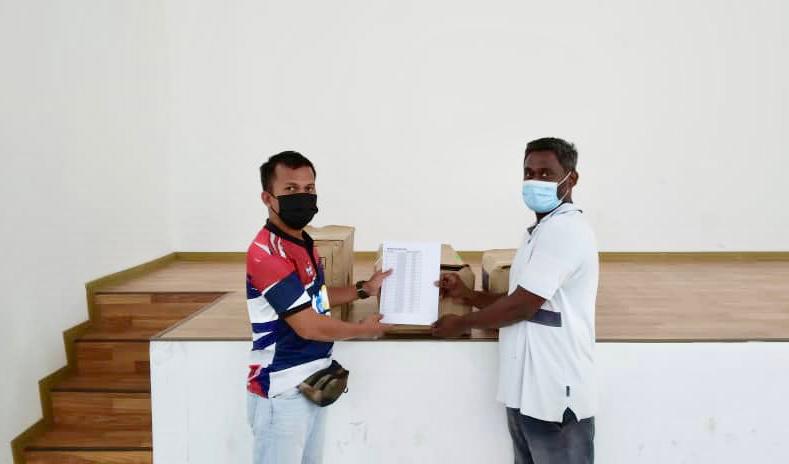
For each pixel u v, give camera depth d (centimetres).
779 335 221
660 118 480
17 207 258
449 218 489
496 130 481
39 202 276
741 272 416
